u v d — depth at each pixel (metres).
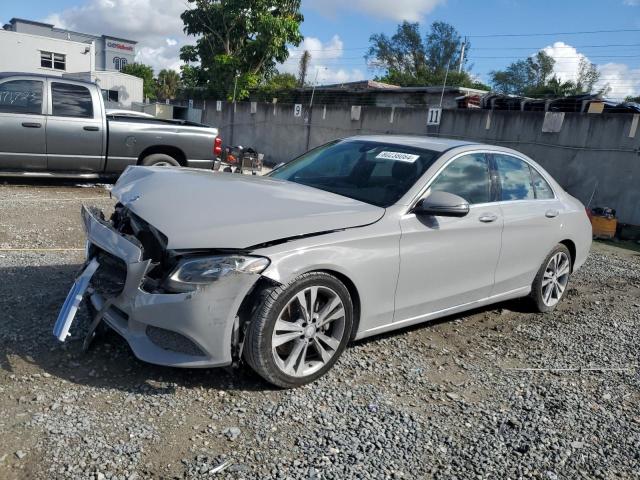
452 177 4.48
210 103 25.22
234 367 3.39
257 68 28.28
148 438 2.90
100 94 9.82
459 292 4.53
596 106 13.30
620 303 6.43
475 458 3.06
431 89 22.47
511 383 4.05
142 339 3.31
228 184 4.03
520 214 4.98
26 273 5.09
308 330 3.53
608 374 4.37
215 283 3.15
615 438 3.42
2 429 2.84
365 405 3.48
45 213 7.78
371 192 4.26
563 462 3.12
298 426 3.16
